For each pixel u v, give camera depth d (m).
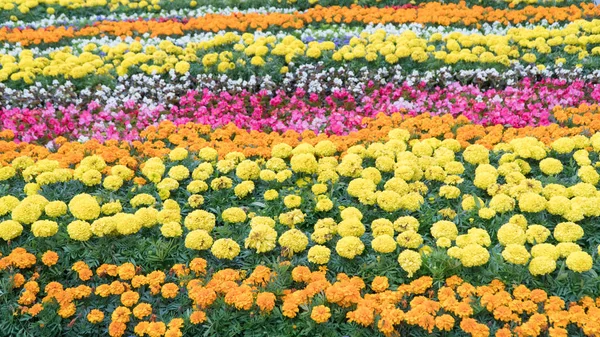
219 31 12.55
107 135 8.71
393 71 10.69
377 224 6.19
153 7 15.17
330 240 6.09
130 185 7.23
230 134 8.55
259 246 5.88
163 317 5.40
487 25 12.63
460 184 7.01
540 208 6.27
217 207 6.75
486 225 6.32
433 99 9.77
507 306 5.14
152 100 10.27
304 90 10.27
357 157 7.27
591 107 8.73
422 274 5.64
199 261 5.72
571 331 5.01
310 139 8.19
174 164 7.59
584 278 5.39
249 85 10.38
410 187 6.88
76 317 5.36
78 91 10.49
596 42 11.16
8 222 6.05
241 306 5.16
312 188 6.83
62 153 7.98
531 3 13.92
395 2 14.42
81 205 6.37
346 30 12.76
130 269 5.66
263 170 7.16
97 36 12.84
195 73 10.72
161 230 6.11
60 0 14.77
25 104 10.06
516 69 10.48
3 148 8.02
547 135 7.79
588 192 6.55
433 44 11.48
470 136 8.01
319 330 5.13
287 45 11.33
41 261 5.92
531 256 5.70
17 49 11.54
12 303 5.45
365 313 4.98
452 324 4.91
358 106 9.88
